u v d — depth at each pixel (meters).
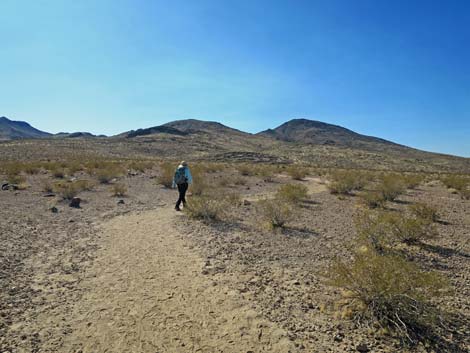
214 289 6.05
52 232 9.87
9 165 30.16
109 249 8.38
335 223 12.07
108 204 15.01
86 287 6.09
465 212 15.27
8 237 9.08
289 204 14.61
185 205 13.36
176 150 114.75
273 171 38.38
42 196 16.55
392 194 19.34
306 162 103.75
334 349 4.25
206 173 34.47
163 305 5.42
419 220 9.60
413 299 4.80
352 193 21.91
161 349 4.28
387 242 8.77
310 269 7.20
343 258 7.96
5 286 6.00
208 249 8.48
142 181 25.19
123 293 5.85
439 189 26.83
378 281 4.93
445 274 7.01
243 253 8.23
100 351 4.22
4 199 15.28
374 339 4.47
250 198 18.56
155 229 10.55
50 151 72.12
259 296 5.78
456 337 4.54
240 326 4.80
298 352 4.19
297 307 5.38
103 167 33.38
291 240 9.59
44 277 6.51
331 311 5.25
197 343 4.41
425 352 4.18
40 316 5.03
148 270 6.96
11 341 4.35
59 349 4.24
